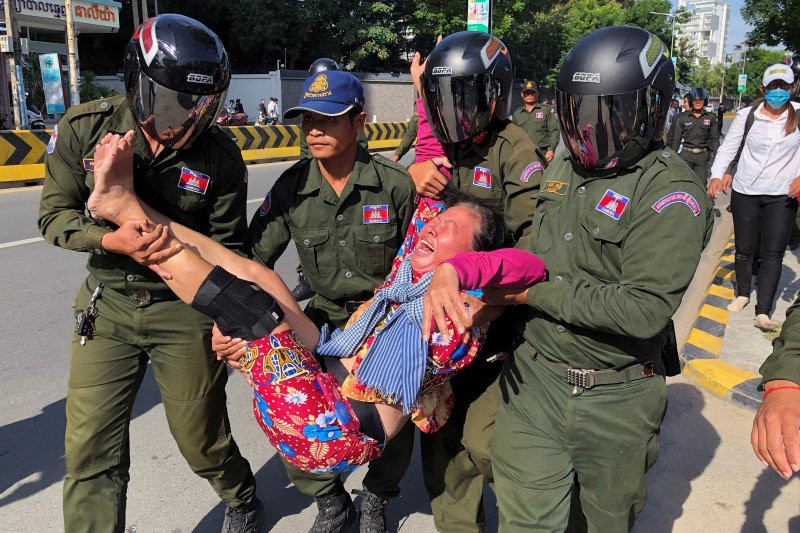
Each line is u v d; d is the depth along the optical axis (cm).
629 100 174
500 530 208
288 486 306
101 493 221
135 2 2566
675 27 4784
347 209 251
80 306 227
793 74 452
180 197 219
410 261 211
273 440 183
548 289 184
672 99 183
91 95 2175
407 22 3212
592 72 176
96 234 197
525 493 201
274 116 2548
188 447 237
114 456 222
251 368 176
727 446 338
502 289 190
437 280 169
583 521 222
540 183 222
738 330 487
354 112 240
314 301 275
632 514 202
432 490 254
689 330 493
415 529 277
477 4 728
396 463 256
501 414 212
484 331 209
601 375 189
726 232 848
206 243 207
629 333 171
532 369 201
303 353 180
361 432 189
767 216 478
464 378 235
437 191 239
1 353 434
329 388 183
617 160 181
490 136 250
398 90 3028
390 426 196
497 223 209
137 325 219
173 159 214
